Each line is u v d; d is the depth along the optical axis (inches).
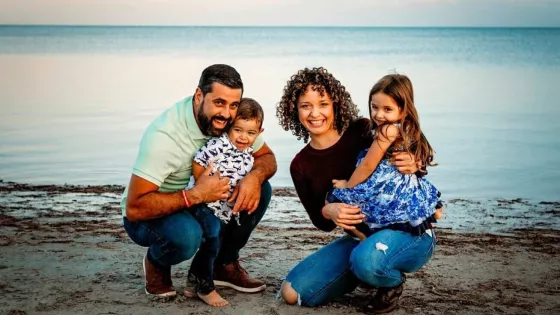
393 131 157.3
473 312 170.2
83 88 849.5
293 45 2330.2
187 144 166.1
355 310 170.4
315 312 168.6
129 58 1515.7
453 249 236.1
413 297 181.2
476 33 4328.3
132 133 527.8
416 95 770.2
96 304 172.9
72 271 202.4
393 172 161.5
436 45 2402.8
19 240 240.8
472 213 309.4
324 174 172.4
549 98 746.2
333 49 2032.5
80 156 441.4
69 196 332.8
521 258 224.4
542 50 2009.1
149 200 162.1
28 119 592.1
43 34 3575.3
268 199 180.9
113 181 376.8
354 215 162.9
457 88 855.1
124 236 249.1
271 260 219.9
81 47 2116.1
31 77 1008.9
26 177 382.0
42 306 171.3
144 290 184.2
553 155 448.1
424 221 165.3
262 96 730.2
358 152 170.4
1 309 168.7
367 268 159.5
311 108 166.1
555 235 266.4
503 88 857.5
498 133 528.7
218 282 185.6
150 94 788.0
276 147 463.8
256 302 175.5
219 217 172.6
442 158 439.8
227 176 169.3
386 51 1915.6
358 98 720.3
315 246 240.4
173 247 166.6
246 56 1601.9
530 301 179.5
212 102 160.6
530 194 350.3
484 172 401.1
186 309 169.6
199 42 2605.8
